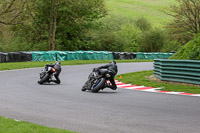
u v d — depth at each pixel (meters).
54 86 36.59
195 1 146.00
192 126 16.27
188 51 44.25
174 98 26.94
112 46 146.88
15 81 41.59
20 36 130.00
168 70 38.59
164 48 161.12
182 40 165.12
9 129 14.45
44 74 38.94
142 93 30.56
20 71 58.44
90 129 15.56
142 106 22.67
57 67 38.62
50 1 122.75
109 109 21.31
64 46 138.12
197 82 33.97
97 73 31.33
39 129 14.59
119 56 118.19
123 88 35.16
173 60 37.69
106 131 15.16
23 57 85.06
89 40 146.38
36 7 123.81
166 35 159.75
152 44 159.88
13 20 115.50
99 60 103.25
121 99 26.31
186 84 35.75
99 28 139.25
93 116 18.84
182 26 152.75
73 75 52.25
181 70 36.31
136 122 17.20
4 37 113.75
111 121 17.44
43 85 37.53
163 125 16.48
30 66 70.06
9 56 80.88
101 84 30.80
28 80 43.22
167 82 38.66
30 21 125.81
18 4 109.88
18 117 18.42
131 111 20.59
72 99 26.08
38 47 123.56
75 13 126.94
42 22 129.50
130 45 162.50
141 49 164.25
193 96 28.14
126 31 174.50
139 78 45.56
